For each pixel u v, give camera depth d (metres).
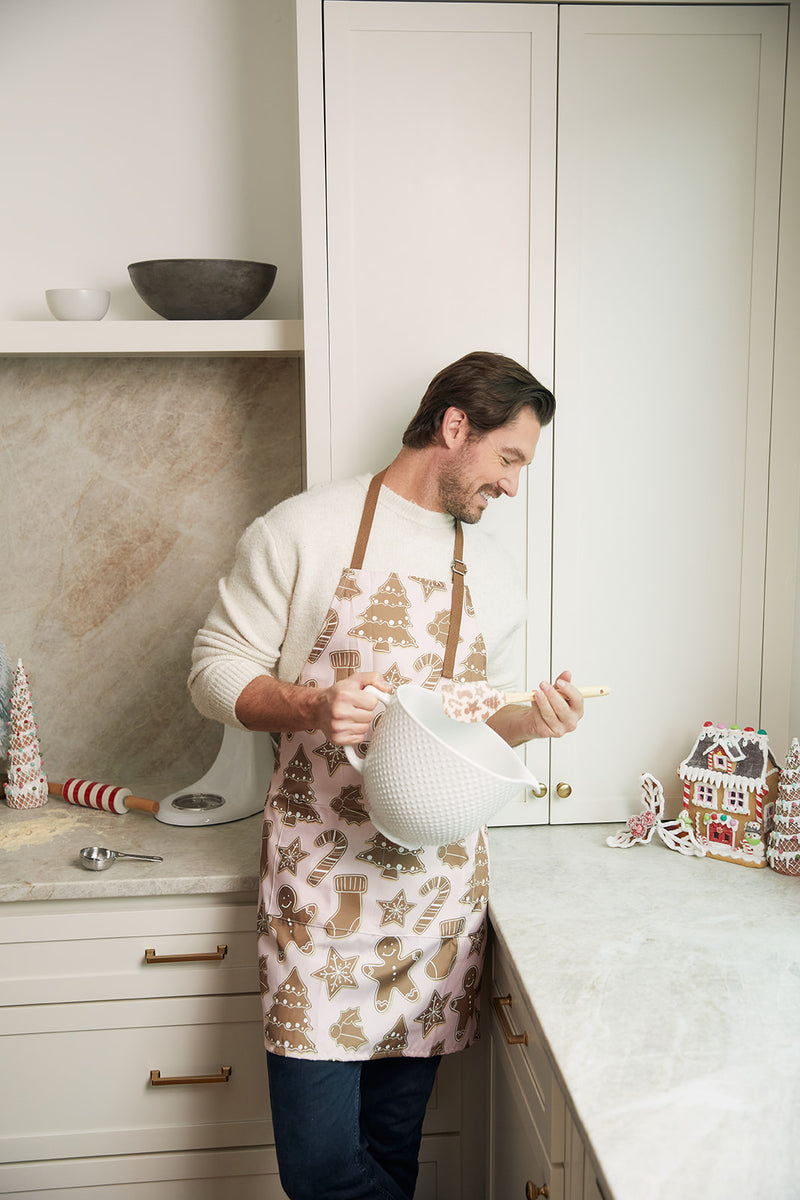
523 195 1.64
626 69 1.62
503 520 1.71
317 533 1.46
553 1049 1.15
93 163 1.93
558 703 1.35
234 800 1.88
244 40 1.92
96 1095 1.70
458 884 1.51
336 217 1.63
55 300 1.79
